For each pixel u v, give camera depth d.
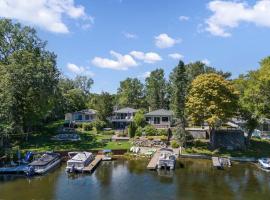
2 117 63.62
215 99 72.94
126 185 49.81
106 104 97.94
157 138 81.06
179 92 78.56
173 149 74.38
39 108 81.44
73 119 104.69
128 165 63.91
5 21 77.88
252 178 54.44
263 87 71.00
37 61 77.94
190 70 131.62
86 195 44.78
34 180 52.50
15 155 63.94
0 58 79.31
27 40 80.25
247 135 84.38
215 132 80.81
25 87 74.75
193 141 78.56
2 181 51.75
